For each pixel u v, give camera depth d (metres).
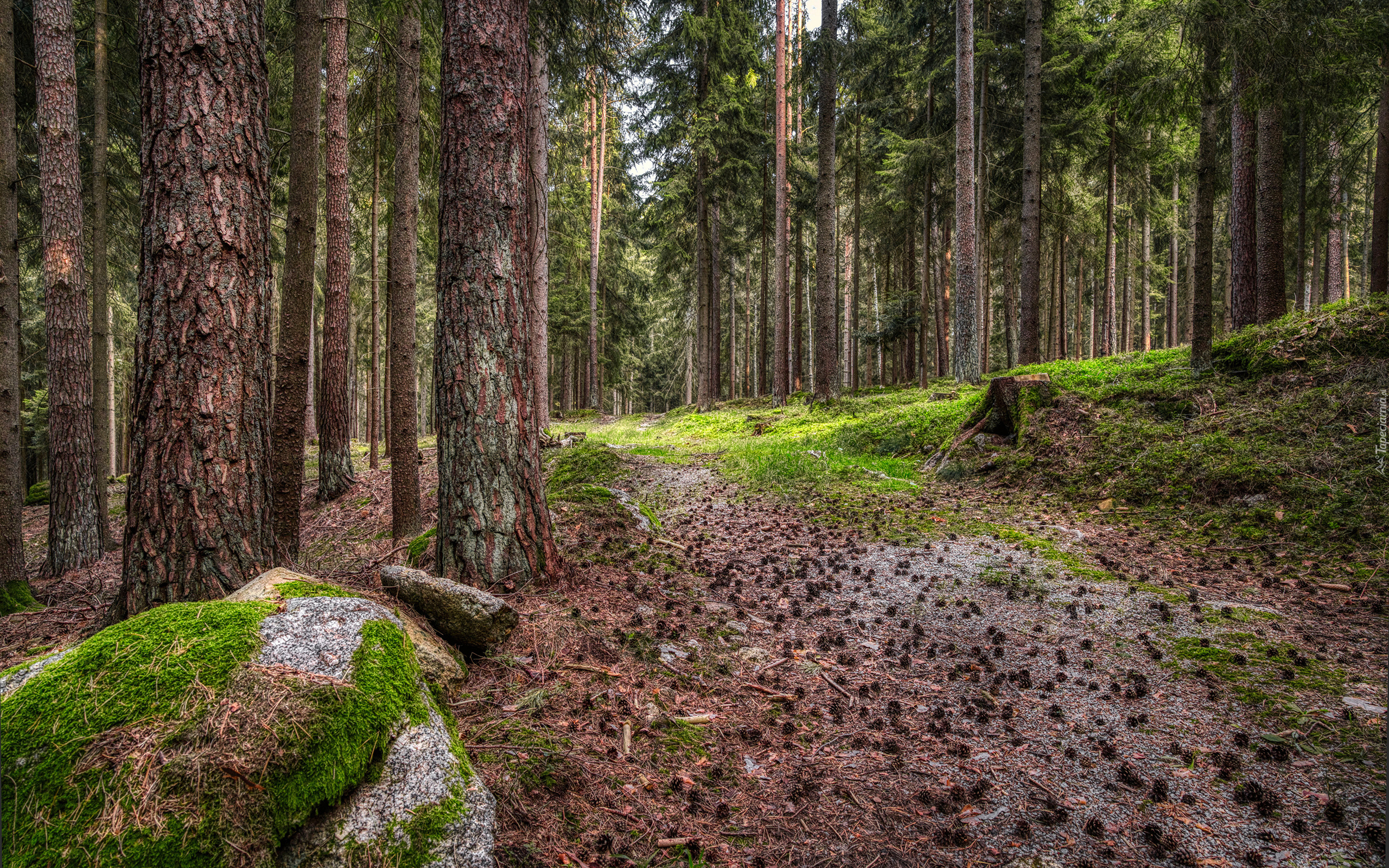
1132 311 33.75
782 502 8.31
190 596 3.46
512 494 4.33
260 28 3.81
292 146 5.84
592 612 4.14
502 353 4.31
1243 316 10.55
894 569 5.70
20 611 6.11
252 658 2.05
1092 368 11.30
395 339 7.36
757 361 31.17
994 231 24.66
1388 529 5.36
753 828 2.50
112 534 10.58
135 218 12.71
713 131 20.41
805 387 31.81
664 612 4.48
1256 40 7.06
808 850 2.39
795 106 21.19
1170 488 7.03
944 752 3.07
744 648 4.14
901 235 23.97
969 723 3.33
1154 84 8.20
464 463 4.27
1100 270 25.75
